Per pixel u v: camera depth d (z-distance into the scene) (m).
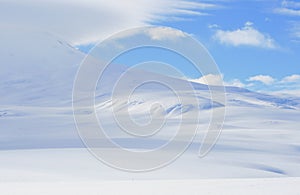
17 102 169.12
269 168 51.34
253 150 70.31
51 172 40.06
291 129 110.81
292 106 162.88
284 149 73.88
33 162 47.72
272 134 96.88
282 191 22.22
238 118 130.25
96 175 37.66
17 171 40.66
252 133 97.06
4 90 187.00
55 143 83.88
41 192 22.44
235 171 45.34
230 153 62.22
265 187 23.59
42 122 120.62
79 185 25.44
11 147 82.00
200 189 23.12
